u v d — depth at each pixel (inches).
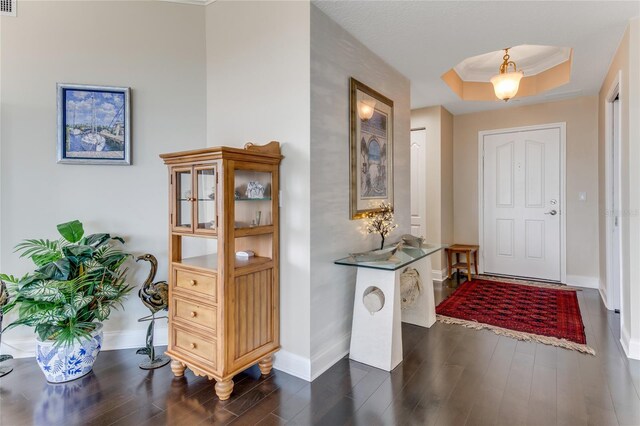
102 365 97.0
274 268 92.0
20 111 99.9
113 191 107.0
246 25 100.7
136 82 107.5
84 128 103.8
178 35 110.1
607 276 142.3
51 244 98.0
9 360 100.2
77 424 71.8
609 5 91.8
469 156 206.7
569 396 80.3
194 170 84.6
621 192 110.0
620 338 110.7
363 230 113.8
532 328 120.9
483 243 204.2
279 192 93.5
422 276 125.9
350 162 105.6
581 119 176.9
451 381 87.9
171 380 89.0
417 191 196.9
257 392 83.4
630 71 99.3
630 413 73.7
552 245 185.2
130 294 108.4
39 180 101.6
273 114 95.0
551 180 185.0
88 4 103.9
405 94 144.1
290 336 92.6
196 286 84.8
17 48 99.4
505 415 73.7
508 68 171.2
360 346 99.3
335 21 98.3
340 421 72.5
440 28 103.0
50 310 84.4
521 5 92.1
